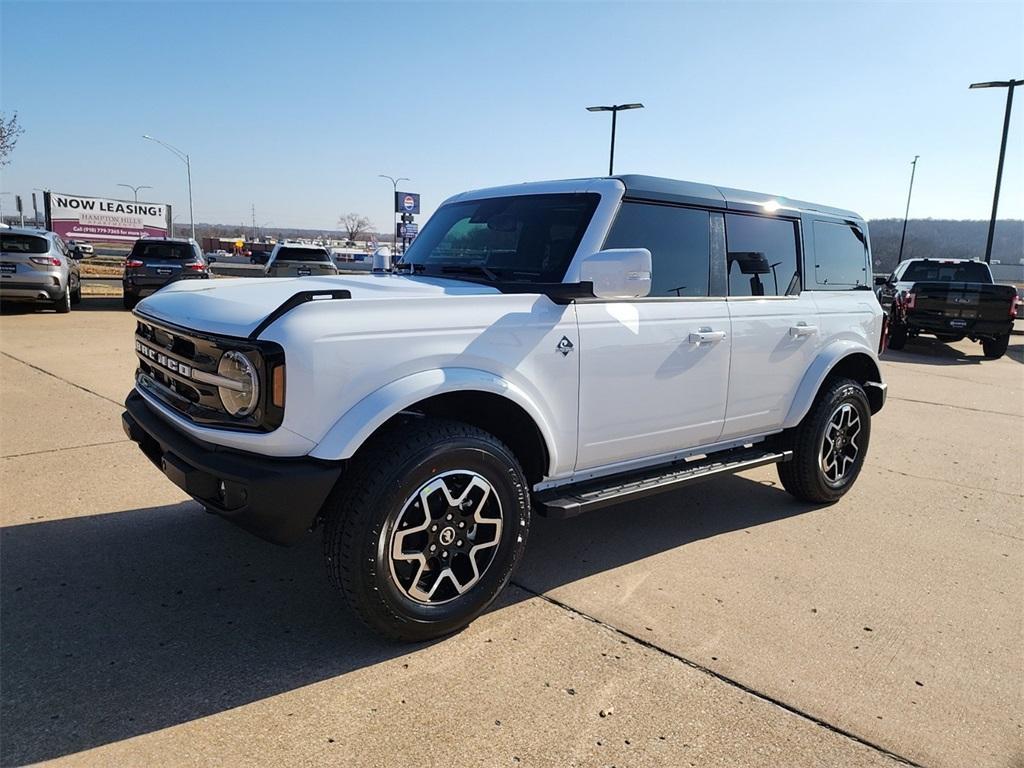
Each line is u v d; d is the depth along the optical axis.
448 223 4.42
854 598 3.69
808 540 4.46
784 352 4.52
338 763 2.36
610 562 4.03
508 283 3.56
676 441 4.04
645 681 2.88
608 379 3.57
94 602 3.35
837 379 5.02
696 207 4.10
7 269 14.71
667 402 3.88
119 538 4.05
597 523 4.65
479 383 3.03
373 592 2.85
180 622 3.20
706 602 3.58
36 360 9.52
